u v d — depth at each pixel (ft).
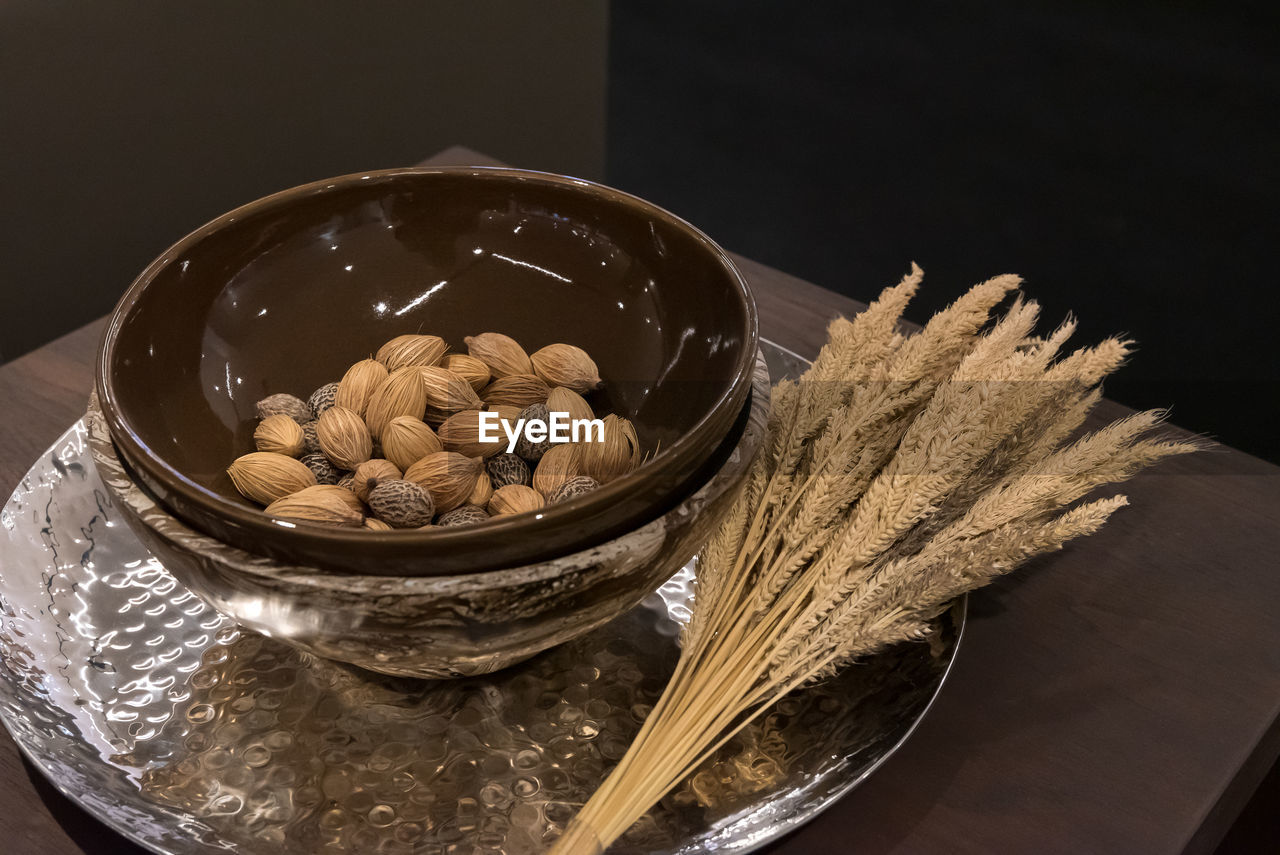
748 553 2.49
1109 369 2.51
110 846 2.26
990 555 2.28
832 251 7.89
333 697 2.40
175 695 2.39
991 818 2.31
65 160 4.42
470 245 2.70
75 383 3.09
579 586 2.07
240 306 2.57
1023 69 10.13
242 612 2.09
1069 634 2.59
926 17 11.00
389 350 2.66
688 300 2.52
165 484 2.04
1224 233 8.13
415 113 5.80
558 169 7.09
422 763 2.31
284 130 5.17
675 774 2.21
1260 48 10.47
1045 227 8.17
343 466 2.54
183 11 4.52
